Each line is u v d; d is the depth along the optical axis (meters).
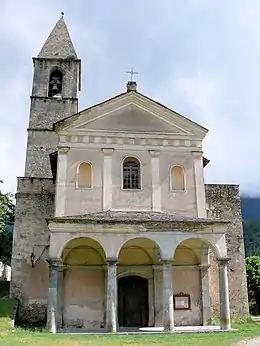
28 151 36.25
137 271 25.25
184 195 26.27
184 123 27.42
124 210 25.41
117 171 26.12
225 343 16.17
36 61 39.00
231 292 28.28
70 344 15.34
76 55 39.97
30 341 15.64
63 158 25.94
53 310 20.92
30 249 28.09
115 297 21.17
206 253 25.50
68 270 24.81
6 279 46.06
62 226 21.92
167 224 22.45
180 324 24.52
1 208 33.38
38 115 37.28
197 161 26.94
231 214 29.89
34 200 29.14
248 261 43.03
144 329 22.94
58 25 41.91
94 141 26.45
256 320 32.16
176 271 25.47
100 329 23.25
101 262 25.08
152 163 26.53
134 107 27.31
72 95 38.25
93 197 25.53
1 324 20.69
